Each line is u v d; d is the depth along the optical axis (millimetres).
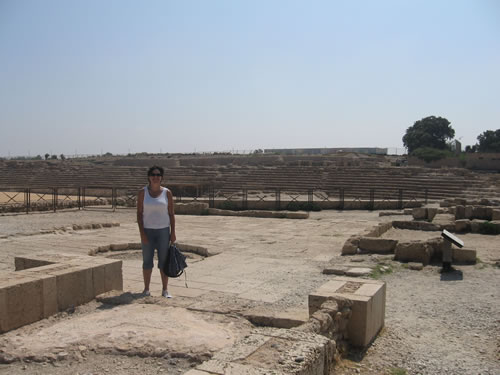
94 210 29109
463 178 39406
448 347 6031
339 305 5902
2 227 19750
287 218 24219
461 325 6875
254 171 48938
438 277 10133
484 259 11914
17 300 6320
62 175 55906
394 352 5887
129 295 7734
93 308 7234
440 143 80625
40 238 15984
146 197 7758
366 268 10617
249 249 13992
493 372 5281
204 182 44000
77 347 5316
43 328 6324
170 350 5203
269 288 8914
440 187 37188
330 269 10406
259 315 6695
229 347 4492
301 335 4797
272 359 4207
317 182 43000
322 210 30875
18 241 15211
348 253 12883
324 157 63000
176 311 6785
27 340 5586
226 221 22703
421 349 5973
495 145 76688
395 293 8766
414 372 5309
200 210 26172
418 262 11383
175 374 4746
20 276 6832
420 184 38750
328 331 5457
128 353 5195
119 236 16672
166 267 7766
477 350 5926
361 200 33281
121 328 5871
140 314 6551
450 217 19266
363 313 5938
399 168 44625
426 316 7320
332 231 18750
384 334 6520
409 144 82500
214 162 64125
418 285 9414
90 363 5000
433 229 17031
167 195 7875
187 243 14906
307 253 13273
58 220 23109
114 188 31344
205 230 19062
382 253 12664
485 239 15328
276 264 11523
